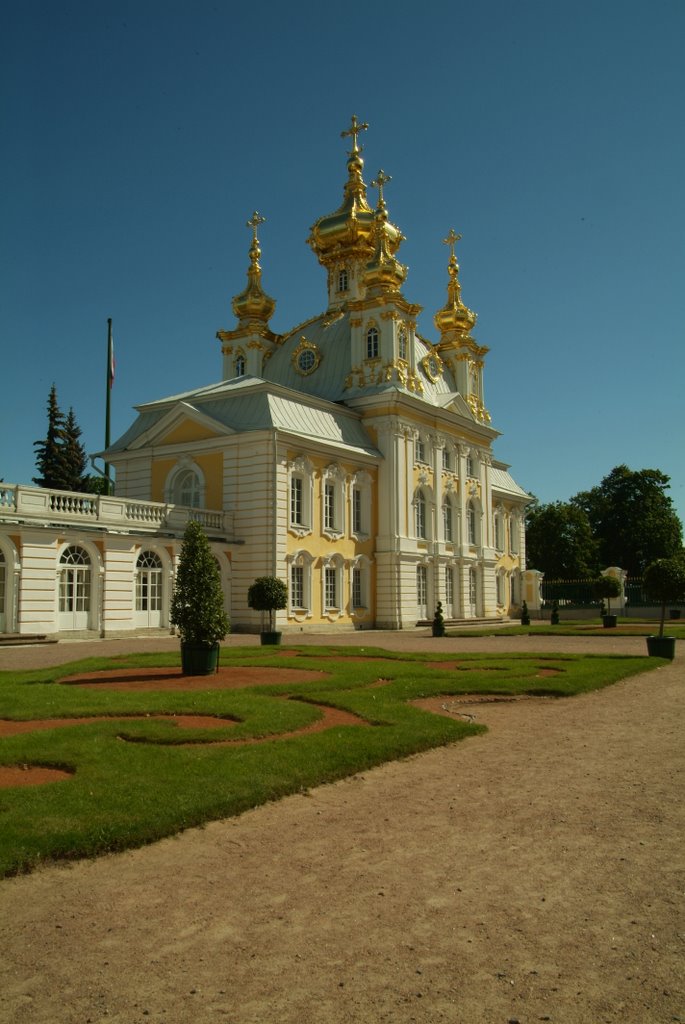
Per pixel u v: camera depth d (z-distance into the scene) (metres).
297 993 4.84
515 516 68.50
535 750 11.64
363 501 46.50
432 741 11.83
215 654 19.05
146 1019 4.56
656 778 9.98
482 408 59.75
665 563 25.19
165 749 10.54
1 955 5.35
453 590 53.44
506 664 21.70
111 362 46.41
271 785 9.12
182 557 19.16
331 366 52.09
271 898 6.27
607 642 32.94
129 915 5.96
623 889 6.39
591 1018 4.54
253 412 40.91
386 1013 4.61
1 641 27.34
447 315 59.78
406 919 5.86
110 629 31.88
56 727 11.89
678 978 4.99
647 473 87.44
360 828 8.02
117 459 44.16
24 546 28.92
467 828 8.00
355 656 24.53
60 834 7.24
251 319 56.62
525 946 5.42
